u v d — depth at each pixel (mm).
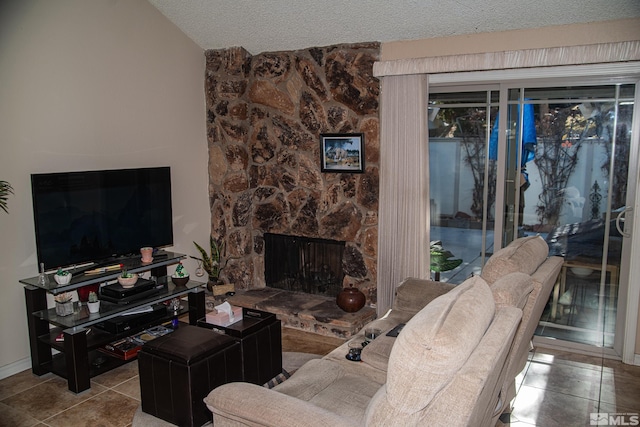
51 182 3275
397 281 3971
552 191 3596
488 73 3543
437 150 3953
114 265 3613
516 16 3238
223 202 4633
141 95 4020
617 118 3316
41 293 3268
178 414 2596
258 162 4594
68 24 3453
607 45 3068
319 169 4281
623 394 2957
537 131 3580
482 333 1521
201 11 4012
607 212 3432
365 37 3863
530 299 2229
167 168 4074
